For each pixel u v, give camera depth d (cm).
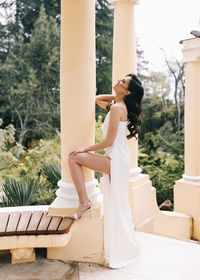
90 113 394
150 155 1652
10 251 399
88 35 384
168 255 411
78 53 380
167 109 2173
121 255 383
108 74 1912
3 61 1788
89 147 375
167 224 626
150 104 2209
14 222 372
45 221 375
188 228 659
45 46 1702
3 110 1728
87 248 389
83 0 376
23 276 355
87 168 398
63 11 381
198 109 664
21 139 1711
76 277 354
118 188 375
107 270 371
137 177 531
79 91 385
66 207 392
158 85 2202
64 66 386
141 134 2181
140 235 479
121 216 379
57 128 1758
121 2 503
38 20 1709
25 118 1717
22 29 1733
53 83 1748
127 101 384
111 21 1909
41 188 565
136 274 362
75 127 389
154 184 1468
